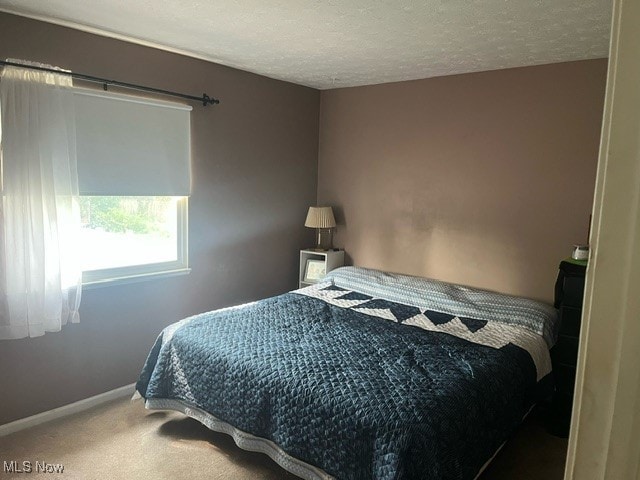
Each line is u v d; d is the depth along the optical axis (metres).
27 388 2.69
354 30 2.58
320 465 1.93
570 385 2.67
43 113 2.51
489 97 3.39
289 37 2.75
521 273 3.37
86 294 2.90
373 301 3.37
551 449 2.57
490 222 3.48
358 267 4.03
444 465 1.75
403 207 3.92
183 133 3.27
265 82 3.82
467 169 3.55
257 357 2.29
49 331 2.67
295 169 4.23
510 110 3.31
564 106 3.10
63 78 2.59
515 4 2.13
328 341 2.52
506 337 2.68
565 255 3.17
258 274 4.01
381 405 1.84
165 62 3.12
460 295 3.31
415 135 3.79
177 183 3.27
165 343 2.64
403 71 3.49
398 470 1.65
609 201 0.43
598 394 0.46
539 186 3.24
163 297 3.32
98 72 2.80
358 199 4.21
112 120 2.88
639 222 0.41
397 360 2.28
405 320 2.96
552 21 2.34
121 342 3.11
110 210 3.03
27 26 2.50
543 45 2.74
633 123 0.41
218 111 3.50
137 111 2.99
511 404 2.25
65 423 2.74
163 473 2.28
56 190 2.60
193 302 3.53
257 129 3.82
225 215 3.67
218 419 2.37
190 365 2.48
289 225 4.25
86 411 2.90
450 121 3.60
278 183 4.08
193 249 3.48
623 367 0.43
